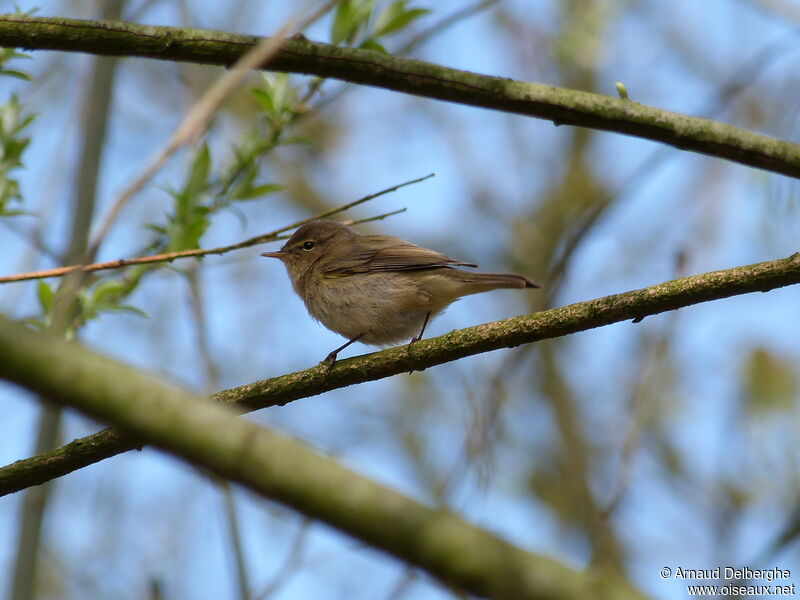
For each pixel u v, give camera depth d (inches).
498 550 129.1
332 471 135.4
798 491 547.5
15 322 146.7
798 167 313.6
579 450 678.5
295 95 421.4
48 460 302.8
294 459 136.0
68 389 142.2
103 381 142.0
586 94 320.8
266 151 406.6
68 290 243.4
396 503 133.0
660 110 319.3
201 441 138.1
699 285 289.1
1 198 378.6
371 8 391.2
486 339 310.5
